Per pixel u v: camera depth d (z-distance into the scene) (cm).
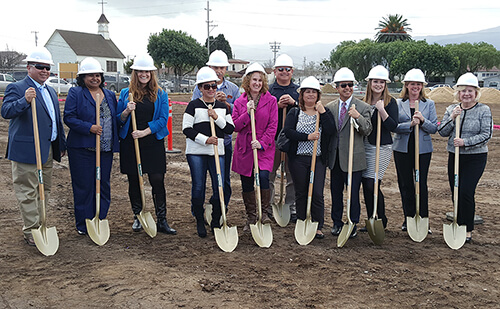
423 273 473
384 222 591
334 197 579
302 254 516
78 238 549
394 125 546
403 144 588
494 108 2838
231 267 475
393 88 5569
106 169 557
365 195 584
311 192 550
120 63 5953
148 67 538
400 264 495
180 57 5059
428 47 5812
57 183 837
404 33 8762
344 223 593
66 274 446
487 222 659
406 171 596
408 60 5844
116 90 3541
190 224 620
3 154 1106
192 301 400
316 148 543
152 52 5069
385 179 944
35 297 400
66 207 686
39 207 537
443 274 472
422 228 577
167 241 548
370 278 457
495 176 991
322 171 564
